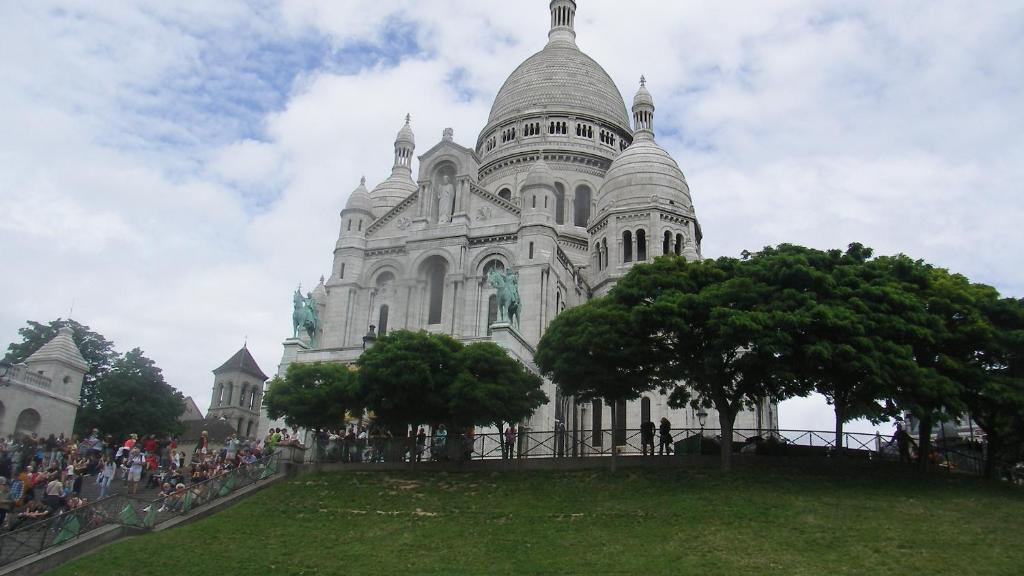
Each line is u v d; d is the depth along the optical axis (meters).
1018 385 40.34
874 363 37.84
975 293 44.34
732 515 33.81
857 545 30.17
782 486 37.97
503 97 99.31
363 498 39.75
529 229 65.69
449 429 47.72
